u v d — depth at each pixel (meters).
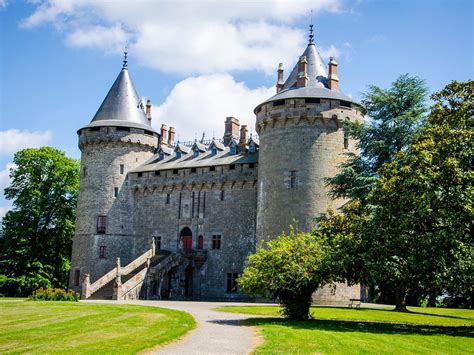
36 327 19.14
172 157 57.44
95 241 54.50
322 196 42.97
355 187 34.59
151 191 55.84
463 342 18.91
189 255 50.88
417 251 23.00
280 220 43.44
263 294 25.84
